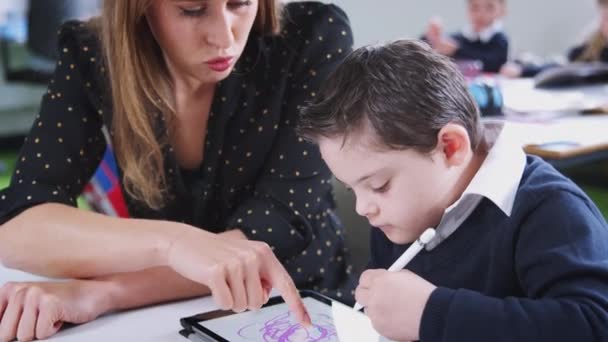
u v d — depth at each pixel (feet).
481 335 2.07
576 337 1.99
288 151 3.39
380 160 2.24
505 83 8.85
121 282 2.97
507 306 2.09
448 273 2.54
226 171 3.51
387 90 2.25
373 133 2.22
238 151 3.49
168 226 2.93
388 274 2.28
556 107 6.37
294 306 2.63
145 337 2.68
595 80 8.29
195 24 2.92
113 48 3.14
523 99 6.93
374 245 3.06
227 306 2.62
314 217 3.43
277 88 3.44
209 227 3.65
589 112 6.32
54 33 11.58
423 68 2.32
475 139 2.41
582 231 2.19
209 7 2.89
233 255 2.66
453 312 2.10
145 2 2.99
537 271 2.19
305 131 2.43
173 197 3.52
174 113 3.35
